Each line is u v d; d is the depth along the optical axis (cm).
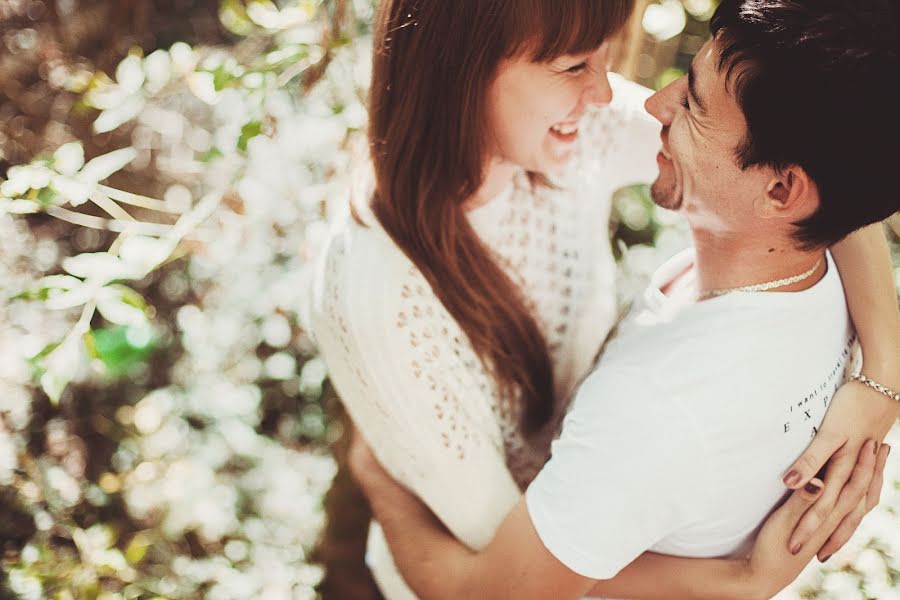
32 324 220
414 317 125
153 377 251
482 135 121
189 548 228
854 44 92
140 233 175
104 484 214
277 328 251
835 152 96
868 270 124
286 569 231
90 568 183
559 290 152
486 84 116
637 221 267
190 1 259
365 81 194
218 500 236
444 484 133
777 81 96
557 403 158
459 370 132
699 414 106
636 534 110
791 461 114
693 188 110
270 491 245
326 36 165
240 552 230
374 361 127
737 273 112
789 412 111
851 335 126
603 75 123
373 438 144
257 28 185
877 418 118
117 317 142
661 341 112
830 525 114
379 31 120
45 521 210
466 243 129
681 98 112
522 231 146
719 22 101
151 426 231
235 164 214
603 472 108
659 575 121
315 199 212
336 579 228
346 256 128
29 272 226
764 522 120
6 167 220
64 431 227
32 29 220
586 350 158
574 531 110
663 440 106
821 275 118
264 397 260
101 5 228
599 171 152
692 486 108
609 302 161
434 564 134
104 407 236
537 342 140
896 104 94
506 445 150
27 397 221
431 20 114
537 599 116
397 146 122
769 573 116
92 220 163
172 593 213
